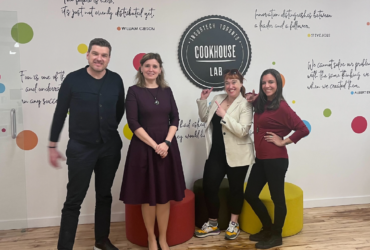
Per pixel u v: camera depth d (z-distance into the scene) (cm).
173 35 248
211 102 234
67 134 240
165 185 185
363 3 272
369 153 286
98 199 198
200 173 264
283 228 220
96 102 179
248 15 257
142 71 189
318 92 273
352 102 279
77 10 234
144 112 185
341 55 274
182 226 213
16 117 227
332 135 279
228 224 236
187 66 251
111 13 239
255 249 205
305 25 267
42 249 207
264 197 224
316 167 279
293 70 268
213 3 251
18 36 227
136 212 209
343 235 224
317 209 276
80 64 238
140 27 243
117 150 194
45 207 244
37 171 240
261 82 200
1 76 221
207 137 223
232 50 257
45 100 237
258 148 207
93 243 215
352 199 286
